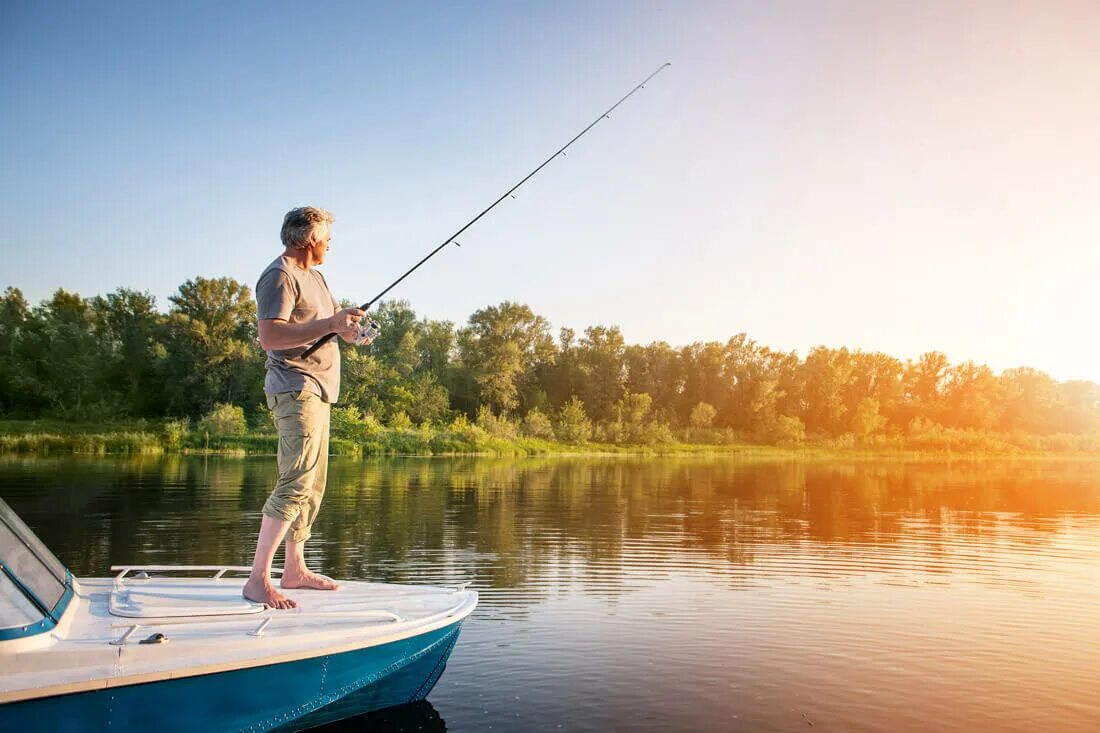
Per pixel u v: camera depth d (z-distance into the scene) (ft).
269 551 12.66
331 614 12.28
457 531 37.06
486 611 21.71
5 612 9.54
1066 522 45.75
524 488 64.23
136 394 195.42
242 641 10.78
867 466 126.62
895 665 17.20
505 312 238.27
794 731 13.50
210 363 189.88
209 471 75.97
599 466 110.01
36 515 39.22
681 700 14.87
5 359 185.68
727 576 27.14
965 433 250.98
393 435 151.64
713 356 261.85
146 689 9.88
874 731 13.53
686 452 190.29
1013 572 28.71
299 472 12.84
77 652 9.63
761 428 239.50
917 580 26.94
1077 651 18.42
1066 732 13.55
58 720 9.35
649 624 20.45
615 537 36.19
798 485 74.90
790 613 21.85
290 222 12.95
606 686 15.57
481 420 175.42
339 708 12.03
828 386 265.95
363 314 12.38
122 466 81.10
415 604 13.60
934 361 289.53
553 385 250.78
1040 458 193.88
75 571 25.09
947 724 13.87
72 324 195.11
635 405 207.10
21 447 114.93
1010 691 15.60
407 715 13.55
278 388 12.75
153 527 35.40
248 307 202.59
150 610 11.51
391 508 46.70
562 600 23.16
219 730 10.49
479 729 13.30
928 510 52.06
